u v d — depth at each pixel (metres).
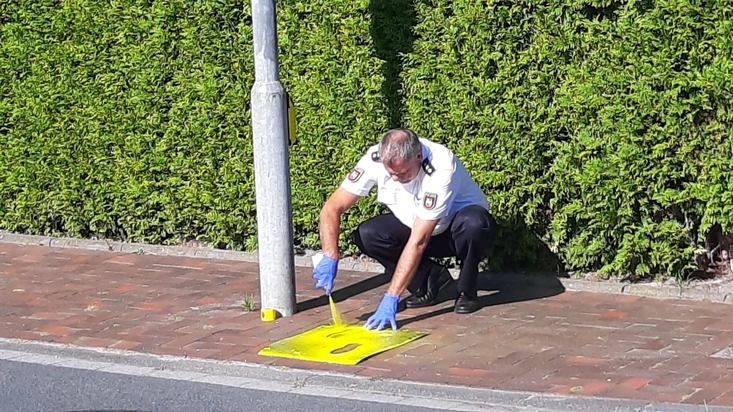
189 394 6.86
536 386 6.69
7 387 7.00
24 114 9.59
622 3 7.81
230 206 9.05
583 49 7.93
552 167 8.09
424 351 7.19
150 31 9.07
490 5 8.06
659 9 7.67
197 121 9.02
